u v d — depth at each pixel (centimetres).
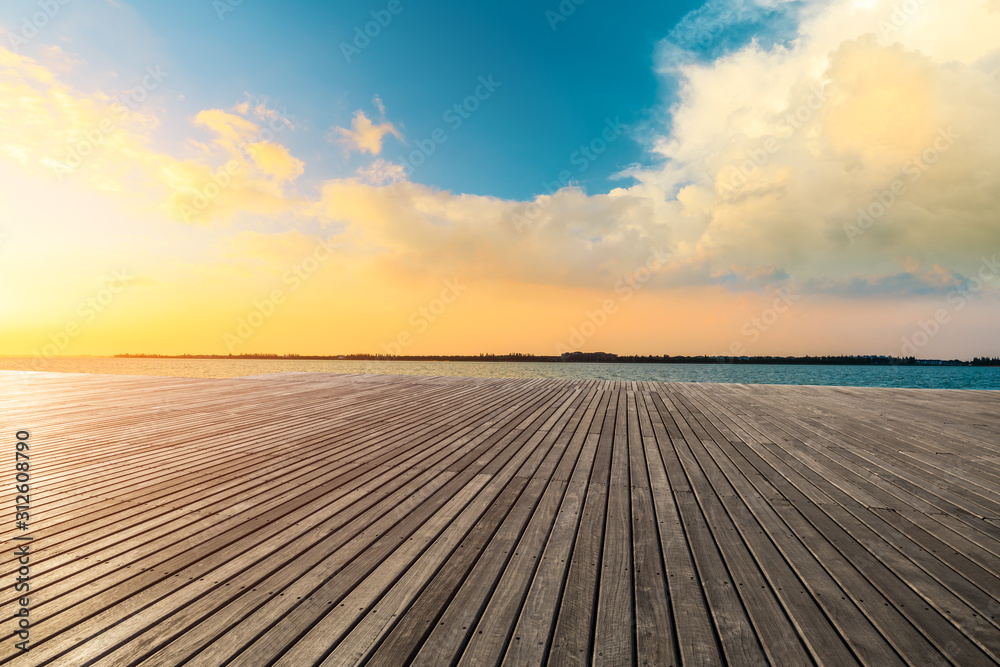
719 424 471
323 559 185
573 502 251
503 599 157
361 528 215
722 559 186
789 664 125
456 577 171
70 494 260
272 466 319
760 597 158
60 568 176
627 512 236
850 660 127
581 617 147
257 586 164
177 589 162
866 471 308
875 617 147
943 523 223
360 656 128
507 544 199
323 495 261
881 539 205
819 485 279
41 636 134
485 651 130
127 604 152
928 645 133
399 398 658
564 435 420
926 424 470
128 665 123
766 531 213
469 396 682
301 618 145
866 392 733
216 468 313
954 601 156
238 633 137
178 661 125
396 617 146
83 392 693
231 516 229
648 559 186
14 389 722
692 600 157
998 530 214
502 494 263
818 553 191
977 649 131
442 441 396
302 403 607
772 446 379
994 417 511
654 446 379
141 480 287
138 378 897
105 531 210
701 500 254
